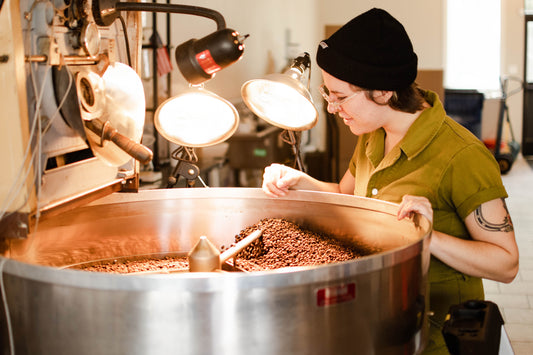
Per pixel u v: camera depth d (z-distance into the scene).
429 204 1.54
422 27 10.65
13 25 1.20
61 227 1.66
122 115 1.56
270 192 1.91
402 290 1.28
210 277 1.09
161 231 1.90
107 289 1.10
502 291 4.36
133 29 1.70
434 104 1.76
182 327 1.10
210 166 4.16
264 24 6.96
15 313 1.20
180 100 1.61
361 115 1.71
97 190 1.60
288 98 1.63
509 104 10.65
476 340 1.29
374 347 1.24
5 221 1.29
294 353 1.15
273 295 1.11
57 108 1.33
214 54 1.43
